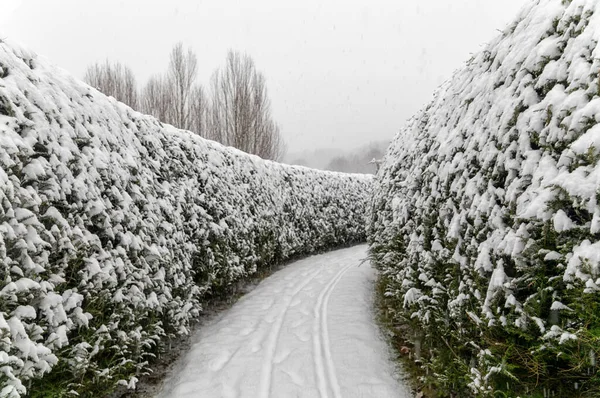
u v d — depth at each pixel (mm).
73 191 3029
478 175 2814
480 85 3344
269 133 20578
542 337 1869
